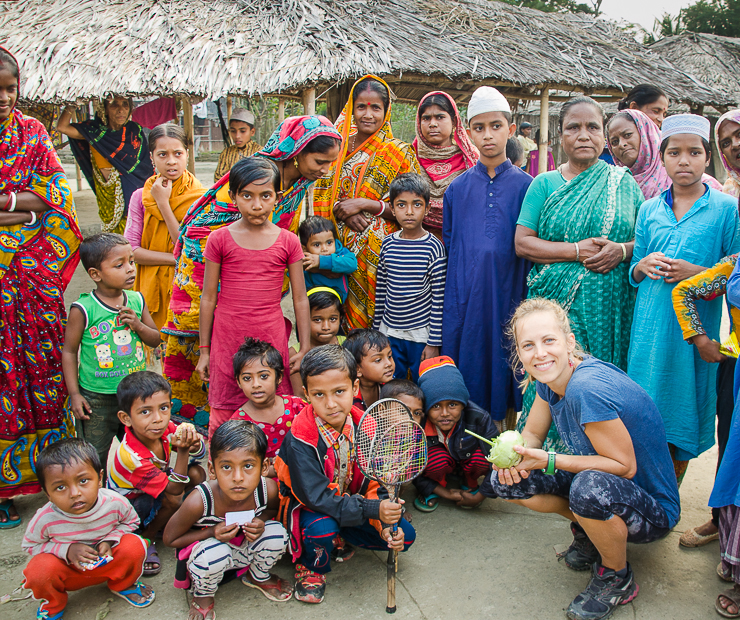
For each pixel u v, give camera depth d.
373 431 2.34
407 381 3.12
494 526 3.03
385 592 2.54
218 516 2.51
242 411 2.87
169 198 3.85
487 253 3.30
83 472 2.34
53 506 2.39
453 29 8.65
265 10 7.47
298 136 3.02
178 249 3.35
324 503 2.47
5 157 2.96
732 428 2.34
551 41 9.67
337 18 7.41
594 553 2.63
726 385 2.76
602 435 2.31
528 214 3.18
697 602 2.44
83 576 2.41
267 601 2.51
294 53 6.75
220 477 2.42
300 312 3.08
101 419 3.15
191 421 3.71
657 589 2.52
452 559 2.76
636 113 3.63
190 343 3.48
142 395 2.68
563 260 3.02
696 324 2.59
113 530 2.47
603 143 3.00
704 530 2.78
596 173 3.01
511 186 3.31
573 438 2.51
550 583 2.58
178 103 10.97
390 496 2.37
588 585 2.42
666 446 2.52
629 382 2.42
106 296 3.14
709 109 15.19
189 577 2.48
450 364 3.24
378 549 2.73
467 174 3.44
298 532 2.52
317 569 2.54
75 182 18.73
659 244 2.78
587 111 2.93
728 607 2.34
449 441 3.14
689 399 2.75
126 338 3.17
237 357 2.76
